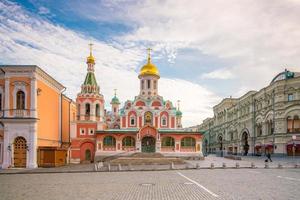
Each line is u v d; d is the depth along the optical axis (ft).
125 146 173.47
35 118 116.67
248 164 127.65
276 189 55.88
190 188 57.77
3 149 116.37
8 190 58.18
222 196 48.83
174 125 192.03
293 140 161.79
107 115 261.24
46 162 121.39
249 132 219.20
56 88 147.13
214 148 337.93
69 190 57.00
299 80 165.17
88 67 181.06
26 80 118.52
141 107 194.70
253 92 215.51
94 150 171.53
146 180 71.92
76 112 177.99
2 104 119.75
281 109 171.73
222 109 302.66
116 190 56.03
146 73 206.18
